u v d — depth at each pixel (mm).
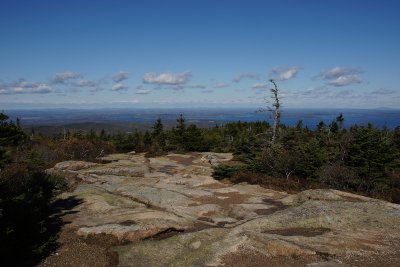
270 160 30734
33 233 13633
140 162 40406
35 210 13820
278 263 13039
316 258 13414
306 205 19609
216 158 45750
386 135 45812
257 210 20000
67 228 16125
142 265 13172
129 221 16625
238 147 45875
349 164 33938
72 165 34656
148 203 20969
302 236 15383
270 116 40188
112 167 34719
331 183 28844
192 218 18297
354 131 36438
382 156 34000
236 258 13531
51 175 22391
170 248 14500
